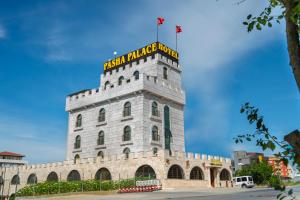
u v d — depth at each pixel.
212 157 52.34
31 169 59.69
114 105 56.56
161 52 58.53
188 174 46.38
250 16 4.25
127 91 54.31
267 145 3.87
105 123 56.97
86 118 60.88
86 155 58.59
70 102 64.12
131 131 52.66
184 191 39.09
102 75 65.31
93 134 58.62
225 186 53.47
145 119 52.03
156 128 53.81
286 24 3.38
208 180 49.88
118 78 62.09
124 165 46.88
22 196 42.94
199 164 49.09
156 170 43.34
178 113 59.09
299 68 3.21
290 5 3.29
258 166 64.69
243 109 4.33
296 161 3.35
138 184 41.88
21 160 97.56
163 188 41.81
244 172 68.06
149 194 34.50
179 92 59.88
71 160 53.81
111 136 55.50
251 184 53.06
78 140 61.09
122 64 62.44
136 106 53.00
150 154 44.44
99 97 58.94
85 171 51.44
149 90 53.12
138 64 59.62
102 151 56.12
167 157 43.41
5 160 93.88
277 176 3.88
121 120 54.44
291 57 3.30
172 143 55.91
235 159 102.50
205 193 35.09
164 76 58.34
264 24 4.13
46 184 44.38
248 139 4.23
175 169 44.75
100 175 49.53
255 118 4.22
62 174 54.44
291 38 3.31
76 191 43.00
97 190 42.56
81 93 62.53
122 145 53.22
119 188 42.25
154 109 54.38
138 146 50.94
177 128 57.88
